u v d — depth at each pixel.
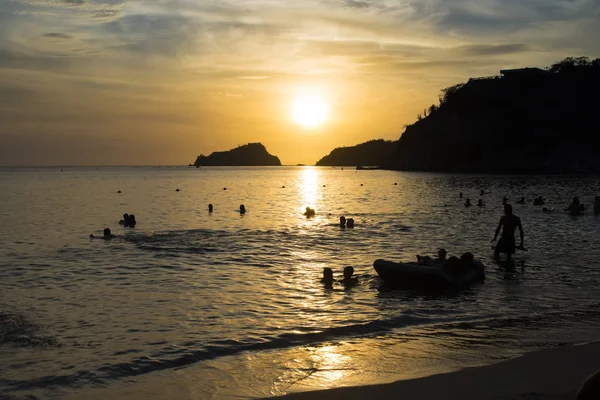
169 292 14.20
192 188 83.25
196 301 13.20
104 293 14.09
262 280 15.79
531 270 17.11
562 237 24.78
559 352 9.07
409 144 191.12
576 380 7.71
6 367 8.71
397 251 21.42
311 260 19.33
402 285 14.88
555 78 167.62
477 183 89.31
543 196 55.97
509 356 9.02
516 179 104.81
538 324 11.12
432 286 14.54
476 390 7.40
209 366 8.77
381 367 8.59
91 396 7.59
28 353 9.39
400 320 11.52
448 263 15.11
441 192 66.44
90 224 32.53
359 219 34.75
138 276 16.39
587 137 145.38
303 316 11.84
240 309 12.43
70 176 156.25
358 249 21.97
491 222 32.12
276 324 11.21
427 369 8.43
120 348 9.66
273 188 83.12
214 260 19.27
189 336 10.38
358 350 9.51
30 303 13.02
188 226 31.22
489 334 10.43
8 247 22.64
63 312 12.17
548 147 147.00
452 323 11.27
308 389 7.70
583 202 47.34
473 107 170.88
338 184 96.94
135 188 82.88
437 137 174.88
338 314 12.02
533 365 8.41
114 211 42.00
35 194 66.06
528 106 161.00
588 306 12.68
